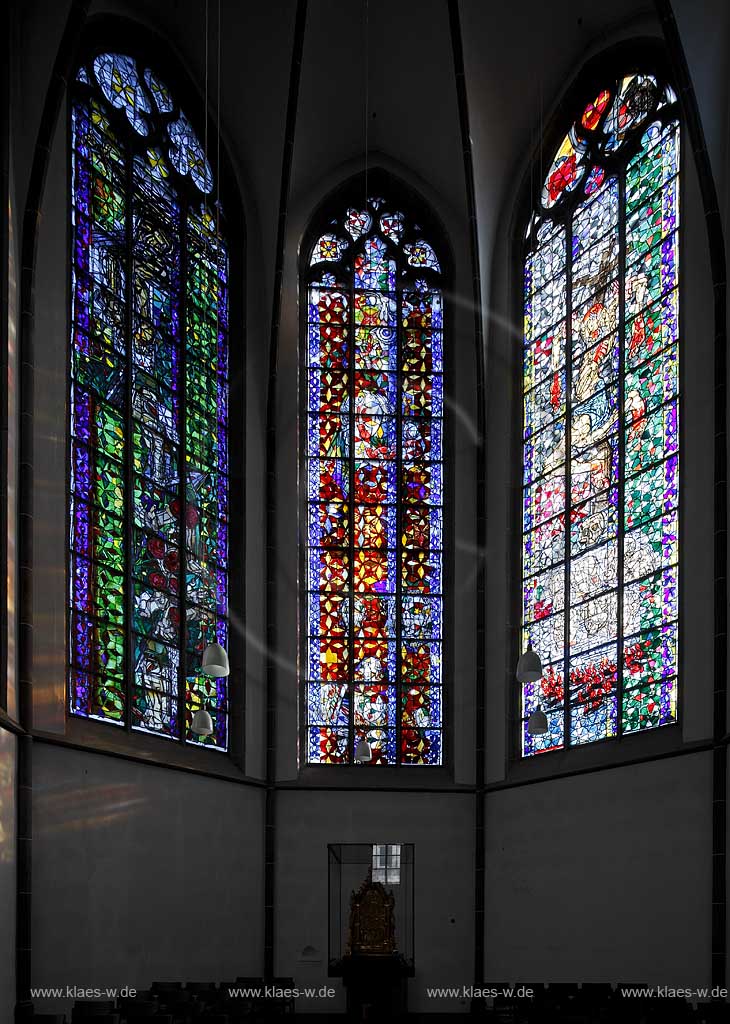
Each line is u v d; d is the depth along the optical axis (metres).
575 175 23.61
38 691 17.25
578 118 23.69
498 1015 17.06
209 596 22.70
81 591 18.88
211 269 24.08
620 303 21.70
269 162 24.45
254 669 23.42
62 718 17.69
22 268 17.92
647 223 21.19
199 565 22.45
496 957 22.50
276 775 23.44
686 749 18.30
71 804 17.56
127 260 21.31
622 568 20.75
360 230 26.23
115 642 19.61
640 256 21.28
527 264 24.95
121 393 20.58
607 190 22.52
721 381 18.42
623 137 22.23
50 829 17.05
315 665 24.28
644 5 21.69
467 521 24.94
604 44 22.77
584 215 23.16
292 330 25.22
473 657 24.41
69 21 18.33
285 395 24.94
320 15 23.30
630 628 20.36
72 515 18.81
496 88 23.98
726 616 17.89
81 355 19.59
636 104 22.03
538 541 23.48
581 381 22.66
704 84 19.14
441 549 25.09
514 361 24.77
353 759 24.05
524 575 23.84
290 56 23.33
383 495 25.12
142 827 19.25
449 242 26.09
